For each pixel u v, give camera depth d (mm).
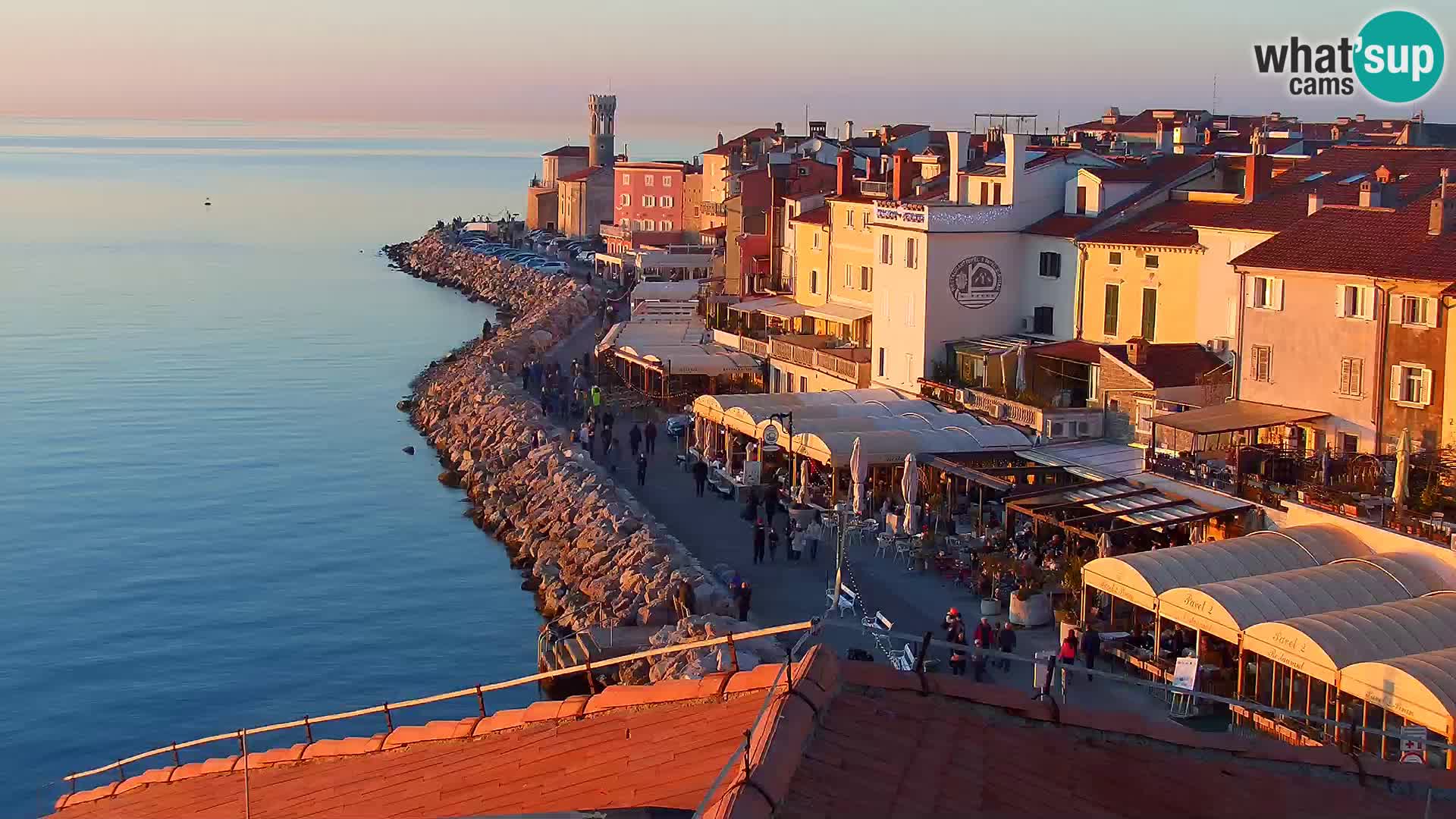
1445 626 38125
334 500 90250
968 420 68562
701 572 59562
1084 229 74375
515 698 56250
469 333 166250
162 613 68938
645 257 153875
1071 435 67250
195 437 108562
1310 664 37062
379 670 61094
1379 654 36719
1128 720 16688
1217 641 43125
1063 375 72125
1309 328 56969
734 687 17109
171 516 86312
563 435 93750
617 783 15766
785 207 108562
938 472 64750
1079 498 55344
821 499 68312
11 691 59469
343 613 68438
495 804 16484
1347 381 55531
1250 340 59500
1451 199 55250
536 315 152125
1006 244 78125
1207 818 15289
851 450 64000
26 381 130625
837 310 93375
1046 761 15508
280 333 163375
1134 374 65312
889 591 55312
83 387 128500
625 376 109188
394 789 18625
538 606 68750
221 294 198000
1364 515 47594
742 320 111312
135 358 144250
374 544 80250
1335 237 57812
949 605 53188
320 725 55062
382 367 142500
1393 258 54406
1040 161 79000
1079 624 46531
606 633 56844
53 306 181625
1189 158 78000
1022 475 62969
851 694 15836
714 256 139750
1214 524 52688
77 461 100375
